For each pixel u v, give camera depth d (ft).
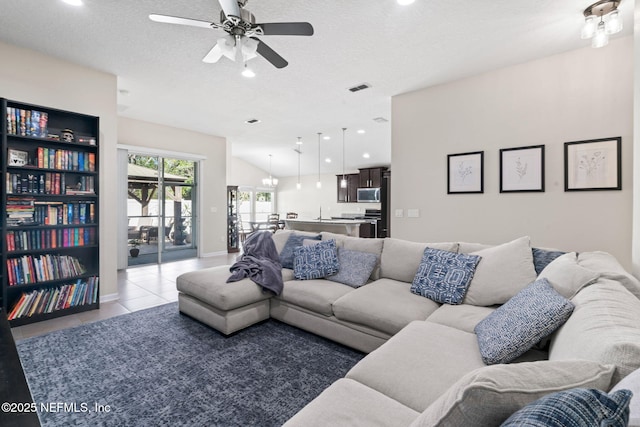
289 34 7.00
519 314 4.69
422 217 12.93
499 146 11.04
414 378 4.09
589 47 9.41
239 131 20.93
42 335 8.48
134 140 17.90
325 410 3.49
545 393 2.08
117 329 8.90
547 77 10.11
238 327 8.46
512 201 10.85
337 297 7.98
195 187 21.66
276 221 31.50
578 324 3.64
